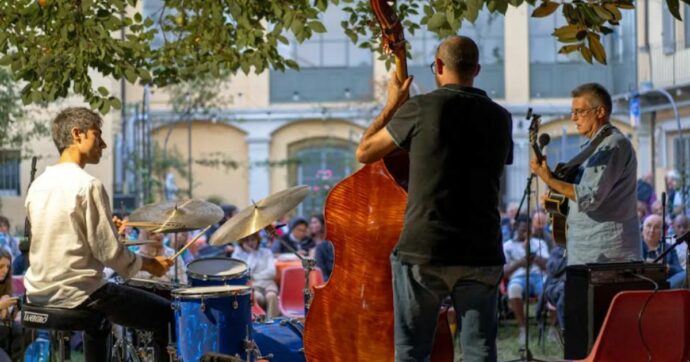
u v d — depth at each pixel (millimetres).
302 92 29844
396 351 5195
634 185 6832
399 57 5441
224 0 8789
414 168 5105
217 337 6629
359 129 29672
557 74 28484
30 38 7852
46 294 6422
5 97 18578
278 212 7113
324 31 7906
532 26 28578
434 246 5027
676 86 22109
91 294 6453
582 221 6871
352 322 5715
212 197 29031
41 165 21453
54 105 20266
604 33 5730
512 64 28547
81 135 6527
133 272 6395
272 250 14922
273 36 8516
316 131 29844
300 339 7258
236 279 7320
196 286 7215
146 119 22609
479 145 5109
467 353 5117
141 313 6672
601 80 27297
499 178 5234
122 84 21234
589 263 6660
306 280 7223
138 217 7473
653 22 23125
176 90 24984
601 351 6020
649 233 10930
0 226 13883
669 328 6105
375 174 5719
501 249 5199
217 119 29094
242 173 29844
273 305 12266
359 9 8609
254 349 6723
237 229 7047
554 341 11703
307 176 29938
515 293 12047
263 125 29812
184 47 8953
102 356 6668
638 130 24531
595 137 6879
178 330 6668
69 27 7652
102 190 6363
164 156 26031
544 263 12531
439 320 6047
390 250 5664
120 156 21531
